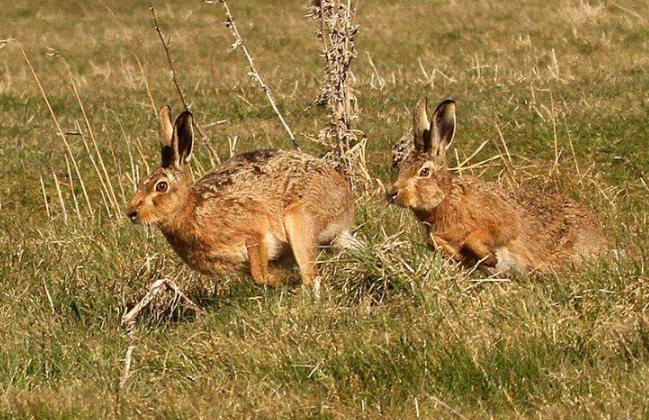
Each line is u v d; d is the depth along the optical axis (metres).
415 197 13.23
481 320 11.38
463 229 13.44
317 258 13.55
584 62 29.34
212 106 26.78
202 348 11.45
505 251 13.62
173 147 12.88
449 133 13.41
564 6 39.38
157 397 10.46
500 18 38.56
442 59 32.38
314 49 36.56
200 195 13.13
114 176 20.89
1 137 24.77
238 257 13.21
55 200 19.91
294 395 10.38
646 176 18.20
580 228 13.96
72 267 14.66
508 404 10.07
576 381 10.16
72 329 12.56
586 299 11.77
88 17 44.41
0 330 12.46
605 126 20.48
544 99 23.59
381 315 11.78
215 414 9.95
